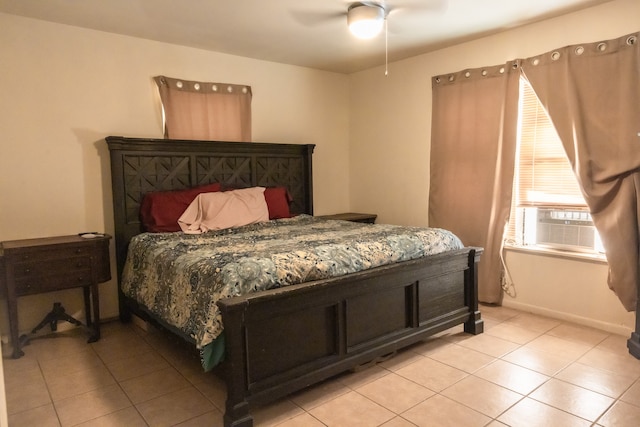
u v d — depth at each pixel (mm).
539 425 2035
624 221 2930
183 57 3908
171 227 3480
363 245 2660
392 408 2207
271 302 2092
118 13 3102
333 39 3754
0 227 3135
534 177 3582
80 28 3387
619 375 2508
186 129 3920
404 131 4559
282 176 4496
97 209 3535
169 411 2215
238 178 4160
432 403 2246
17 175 3188
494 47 3703
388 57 4391
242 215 3727
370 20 2994
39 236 3287
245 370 2033
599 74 3035
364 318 2531
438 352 2877
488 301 3834
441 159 4156
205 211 3596
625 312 3092
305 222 3973
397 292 2711
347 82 5148
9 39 3109
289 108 4660
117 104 3592
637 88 2863
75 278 3078
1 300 3084
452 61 4035
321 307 2320
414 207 4539
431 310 2900
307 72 4785
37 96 3240
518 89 3545
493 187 3740
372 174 4957
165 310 2607
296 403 2273
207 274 2221
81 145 3443
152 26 3379
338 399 2307
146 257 3018
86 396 2371
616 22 2980
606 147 3018
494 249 3771
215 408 2238
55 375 2621
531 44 3455
